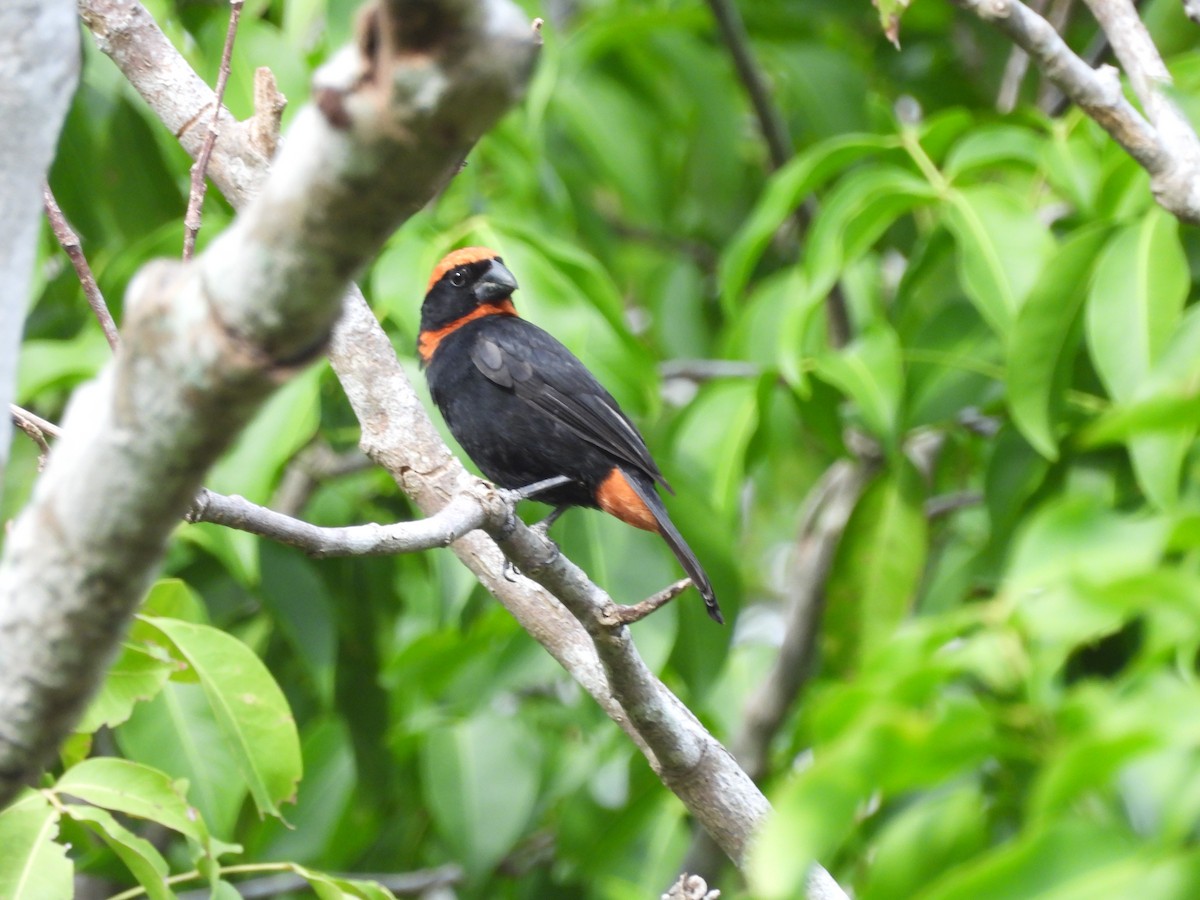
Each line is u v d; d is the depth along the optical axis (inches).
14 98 171.6
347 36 415.8
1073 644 180.5
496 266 441.4
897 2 352.8
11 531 160.6
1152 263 362.3
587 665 318.3
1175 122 341.7
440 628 456.1
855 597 463.2
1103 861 143.4
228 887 301.6
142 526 147.8
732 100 553.6
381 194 126.1
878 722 154.2
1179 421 173.0
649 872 504.7
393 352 329.7
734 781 294.8
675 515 449.1
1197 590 161.8
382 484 532.1
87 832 371.6
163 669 306.0
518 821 464.1
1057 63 334.0
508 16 118.0
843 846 346.6
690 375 587.5
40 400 501.0
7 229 172.4
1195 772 148.4
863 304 572.7
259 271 132.0
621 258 691.4
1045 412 378.0
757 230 443.8
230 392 138.5
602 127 534.3
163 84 327.6
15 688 155.5
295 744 324.5
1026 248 400.2
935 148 454.6
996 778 295.1
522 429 423.5
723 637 445.7
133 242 486.3
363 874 547.5
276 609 452.8
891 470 472.1
